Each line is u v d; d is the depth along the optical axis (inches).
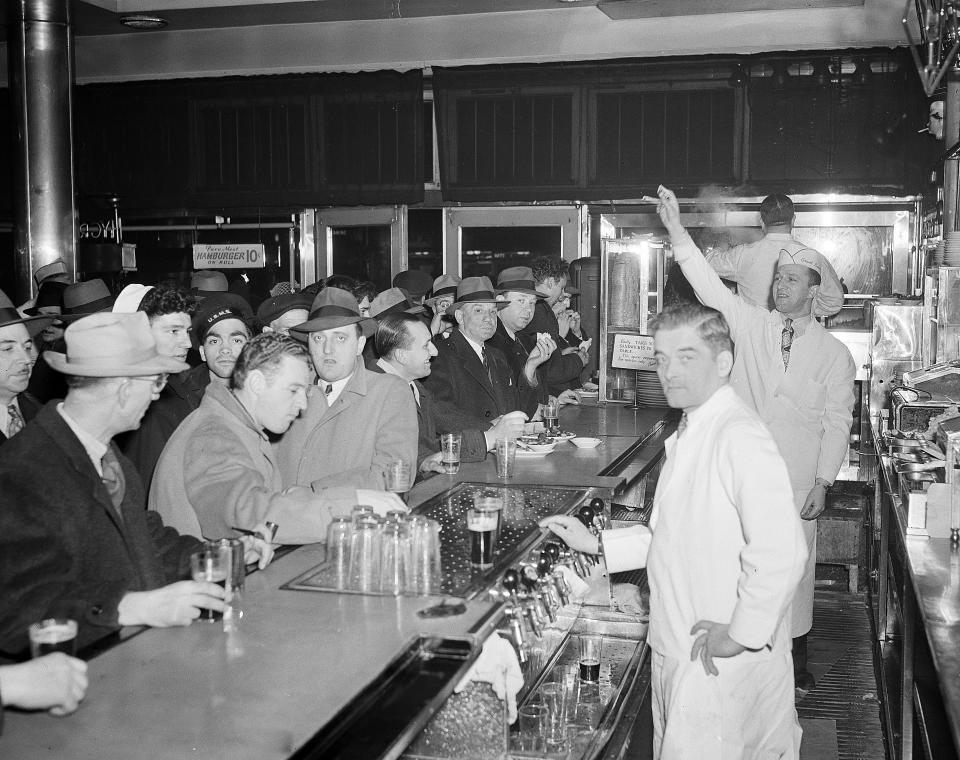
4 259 352.8
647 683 135.2
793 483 166.1
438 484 138.0
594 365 308.2
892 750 146.6
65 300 175.5
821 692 181.8
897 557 154.4
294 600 87.4
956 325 224.8
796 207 296.8
